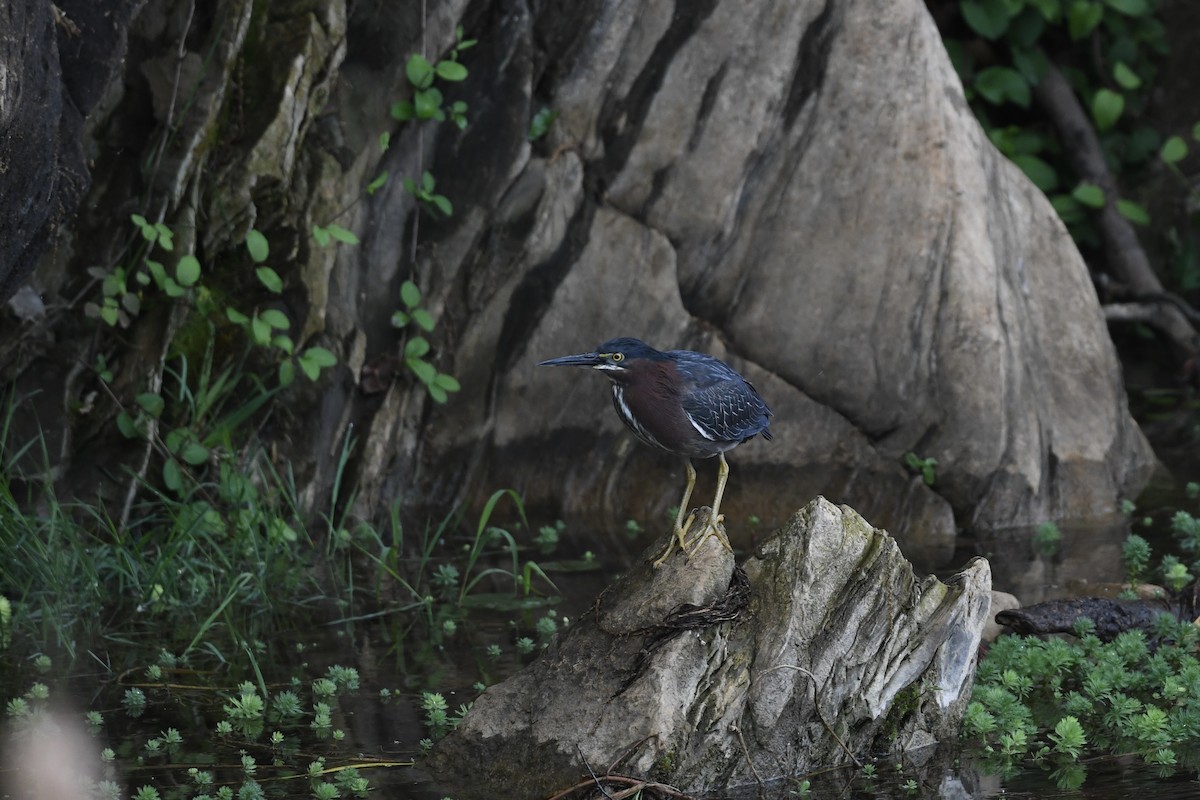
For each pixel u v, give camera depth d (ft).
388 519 40.96
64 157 31.17
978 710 25.45
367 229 40.96
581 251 41.91
